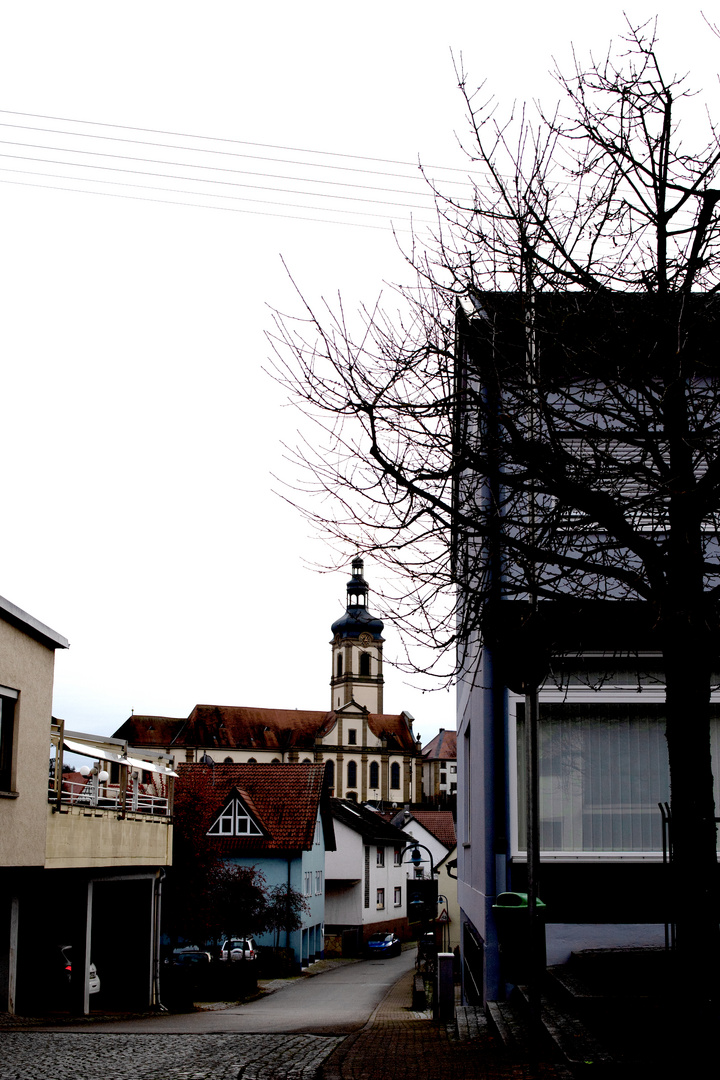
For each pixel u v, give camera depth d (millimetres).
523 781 12086
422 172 8992
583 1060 7504
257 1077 9242
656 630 7270
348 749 132500
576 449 9094
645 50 8547
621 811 12008
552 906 11742
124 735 132875
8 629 16781
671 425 7660
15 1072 9773
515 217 8414
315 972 45344
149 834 24031
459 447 8172
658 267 8094
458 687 20344
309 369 8578
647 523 8758
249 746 132625
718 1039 6672
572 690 12125
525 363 8203
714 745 11750
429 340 8727
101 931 25125
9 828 16719
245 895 39500
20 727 17188
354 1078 8516
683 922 6875
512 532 9180
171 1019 20750
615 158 8406
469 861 16859
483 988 12711
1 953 18812
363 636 136750
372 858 63281
